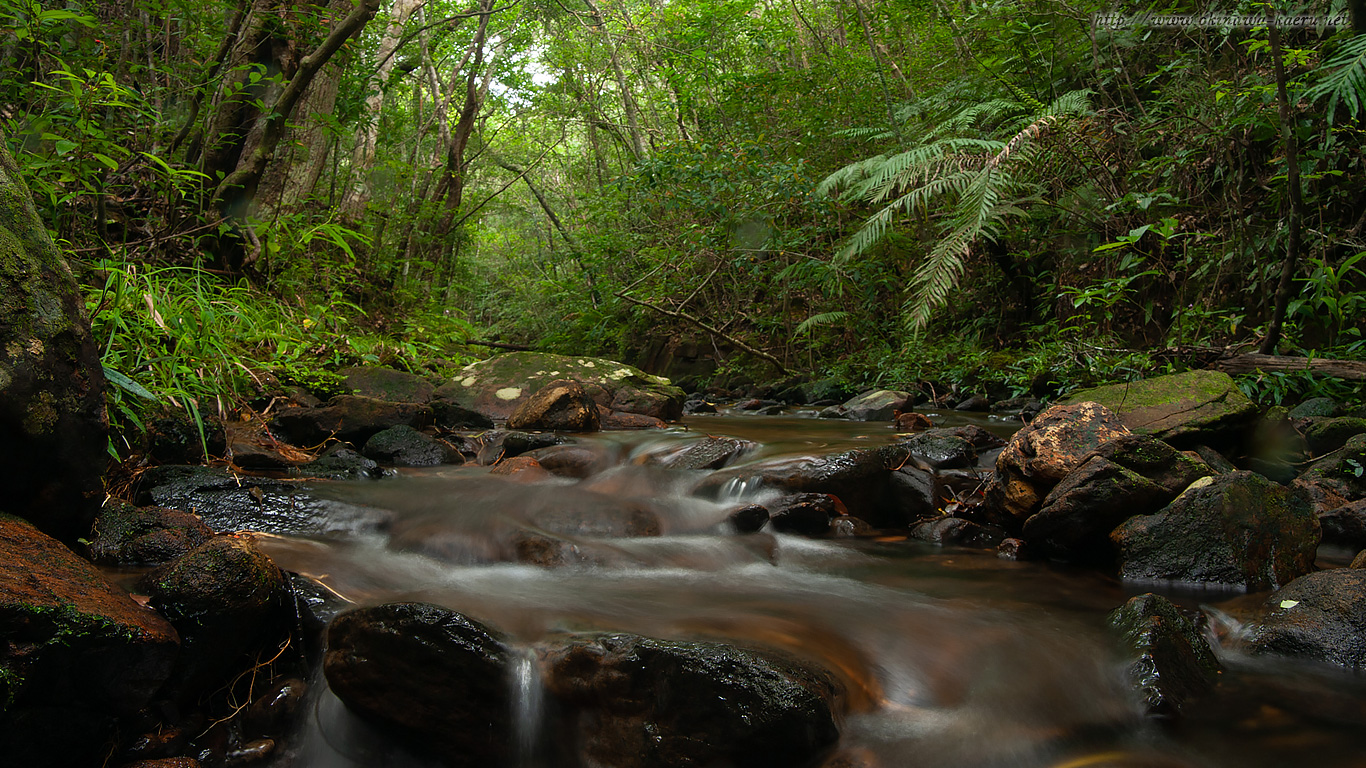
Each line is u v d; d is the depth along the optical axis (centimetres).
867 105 876
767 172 806
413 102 1365
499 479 342
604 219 1116
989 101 720
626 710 155
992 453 410
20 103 423
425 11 1158
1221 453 338
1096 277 639
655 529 293
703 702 148
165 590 170
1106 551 264
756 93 974
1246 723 161
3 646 133
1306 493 281
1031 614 213
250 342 470
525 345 1138
